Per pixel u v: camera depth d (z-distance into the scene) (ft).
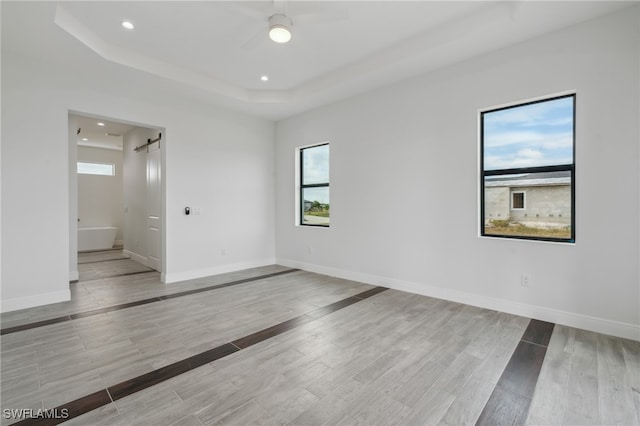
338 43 10.85
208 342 8.25
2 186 10.34
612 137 8.37
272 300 11.87
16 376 6.59
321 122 16.22
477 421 5.25
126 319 9.89
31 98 10.78
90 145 26.25
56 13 8.56
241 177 17.44
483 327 9.14
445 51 10.34
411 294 12.54
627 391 6.02
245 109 16.63
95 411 5.49
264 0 8.59
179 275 14.92
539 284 9.68
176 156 14.75
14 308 10.56
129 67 11.34
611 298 8.48
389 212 13.43
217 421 5.24
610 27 8.34
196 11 8.91
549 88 9.31
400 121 12.93
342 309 10.81
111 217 27.76
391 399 5.84
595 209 8.66
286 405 5.66
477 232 10.94
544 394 5.97
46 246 11.19
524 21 8.67
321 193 17.01
